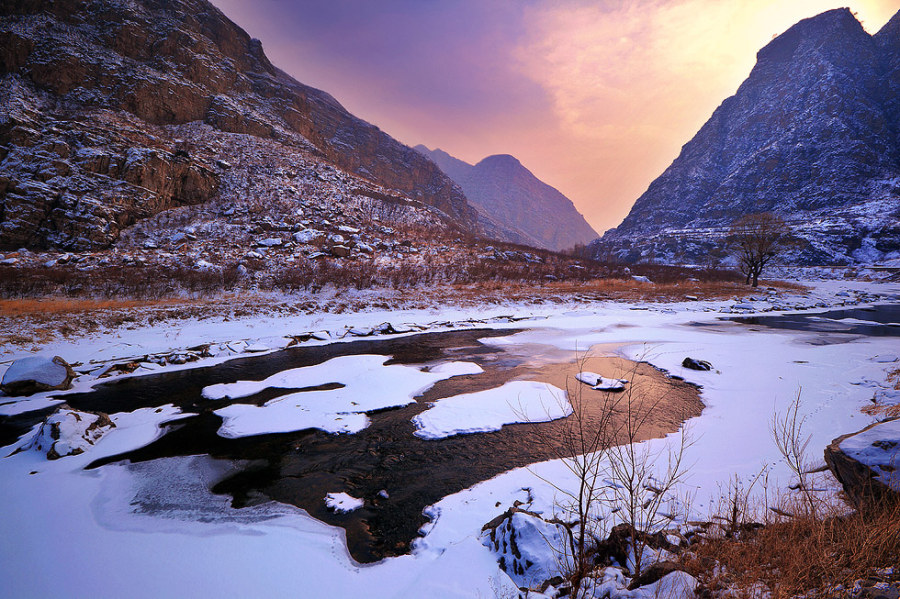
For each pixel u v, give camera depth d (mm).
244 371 15742
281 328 22953
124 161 51906
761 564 3857
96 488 7477
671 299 38906
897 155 169750
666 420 10398
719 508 5719
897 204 126250
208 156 68188
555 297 35812
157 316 23031
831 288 59062
